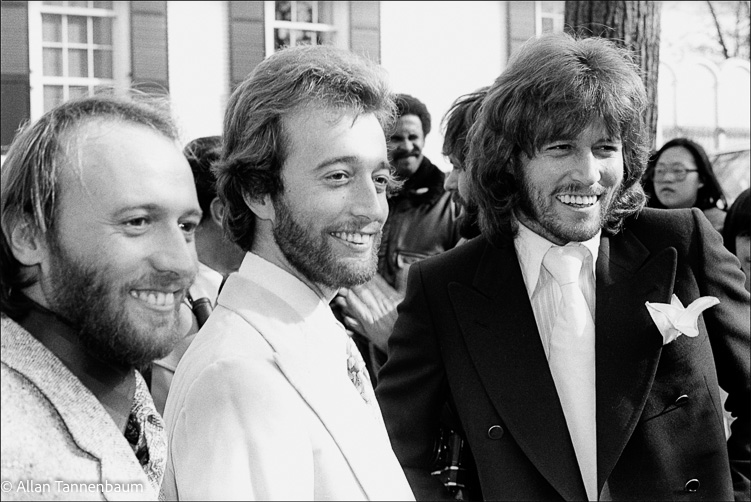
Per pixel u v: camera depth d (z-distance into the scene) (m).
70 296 1.35
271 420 1.56
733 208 3.88
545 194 2.41
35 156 1.37
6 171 1.40
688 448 2.40
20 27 9.51
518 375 2.46
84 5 9.66
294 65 1.74
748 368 2.50
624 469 2.39
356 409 1.70
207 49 9.62
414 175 4.41
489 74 10.14
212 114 9.63
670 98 10.03
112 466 1.33
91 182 1.35
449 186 3.57
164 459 1.58
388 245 4.32
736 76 10.13
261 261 1.77
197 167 2.98
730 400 2.59
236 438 1.54
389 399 2.58
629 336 2.42
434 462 2.59
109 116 1.40
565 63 2.38
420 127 4.41
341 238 1.72
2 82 9.51
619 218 2.54
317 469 1.61
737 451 2.57
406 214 4.36
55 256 1.36
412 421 2.54
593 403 2.43
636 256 2.52
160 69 9.48
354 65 1.76
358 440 1.66
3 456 1.23
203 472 1.53
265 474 1.53
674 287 2.49
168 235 1.39
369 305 3.47
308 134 1.70
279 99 1.72
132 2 9.46
